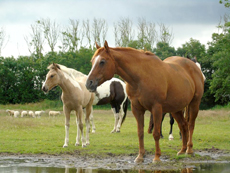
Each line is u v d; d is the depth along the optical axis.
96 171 6.49
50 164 7.23
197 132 13.70
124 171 6.50
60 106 33.03
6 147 9.29
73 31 53.47
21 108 31.72
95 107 32.88
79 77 10.76
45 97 36.31
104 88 14.08
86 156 8.20
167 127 16.34
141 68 6.84
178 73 7.46
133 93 7.01
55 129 14.47
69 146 9.59
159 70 6.99
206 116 21.28
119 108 14.12
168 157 8.02
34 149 9.00
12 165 7.09
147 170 6.59
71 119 20.00
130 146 9.51
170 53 41.50
